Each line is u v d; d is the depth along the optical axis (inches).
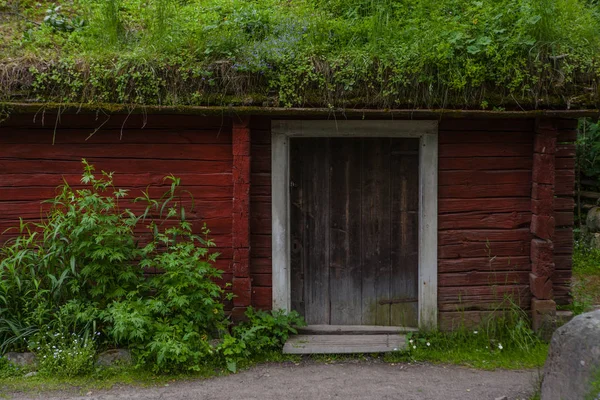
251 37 246.8
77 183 237.1
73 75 224.2
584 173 422.3
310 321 249.3
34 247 235.6
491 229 243.6
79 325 220.2
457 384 207.5
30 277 222.1
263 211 240.7
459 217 242.2
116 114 233.8
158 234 228.4
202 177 238.7
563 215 247.1
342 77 226.4
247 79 227.0
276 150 237.5
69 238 225.1
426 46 230.1
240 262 233.9
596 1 299.6
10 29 277.6
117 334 211.3
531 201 241.8
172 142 237.5
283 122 236.5
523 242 244.4
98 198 220.1
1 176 235.3
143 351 213.3
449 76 225.6
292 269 247.3
